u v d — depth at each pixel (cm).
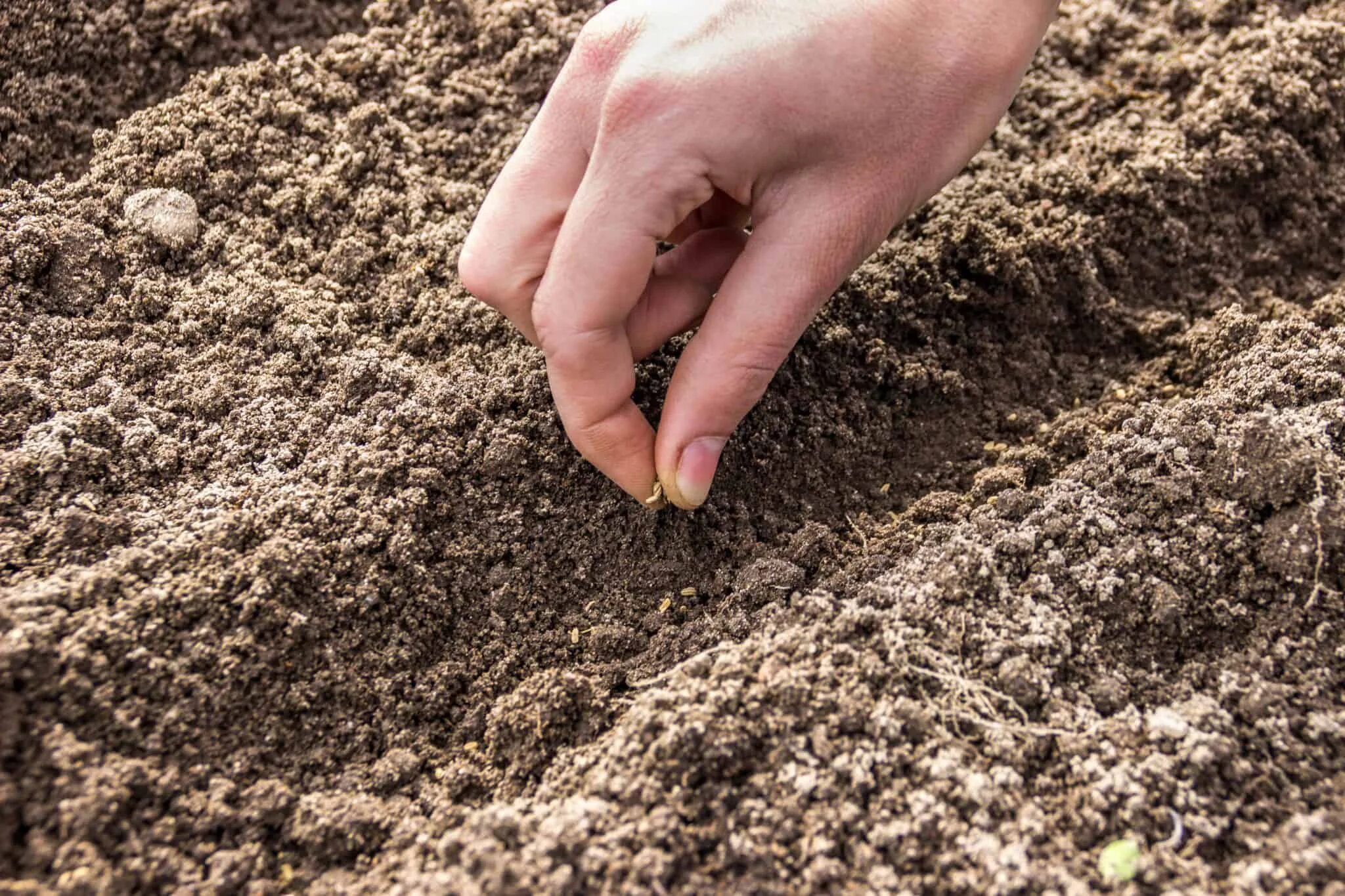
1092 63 58
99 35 54
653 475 47
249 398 49
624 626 47
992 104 45
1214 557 46
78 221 50
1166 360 52
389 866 43
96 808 42
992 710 44
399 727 46
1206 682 45
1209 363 51
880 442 51
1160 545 46
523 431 49
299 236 52
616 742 44
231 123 52
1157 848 42
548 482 48
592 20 45
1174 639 46
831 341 51
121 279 50
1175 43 57
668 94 43
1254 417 47
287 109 53
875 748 43
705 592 48
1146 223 54
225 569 45
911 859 42
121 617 44
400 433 48
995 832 43
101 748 43
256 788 44
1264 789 43
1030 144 56
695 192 44
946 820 43
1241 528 46
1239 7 57
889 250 52
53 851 42
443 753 45
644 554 48
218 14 55
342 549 46
